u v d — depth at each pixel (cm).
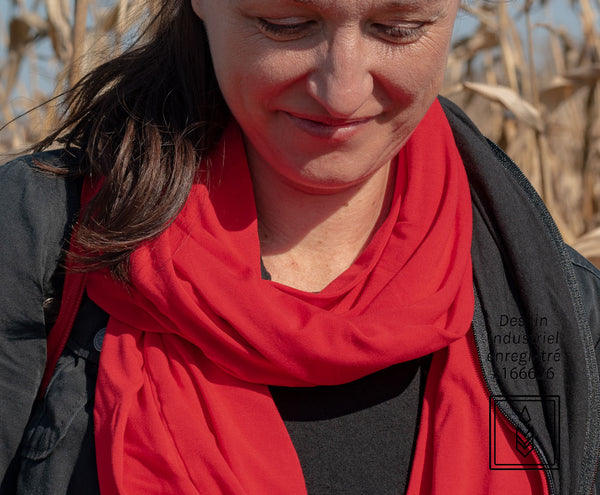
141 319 106
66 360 107
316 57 90
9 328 103
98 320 108
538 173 245
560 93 284
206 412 103
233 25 92
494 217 117
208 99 112
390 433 105
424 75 94
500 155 126
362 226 115
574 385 112
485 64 298
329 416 105
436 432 105
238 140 115
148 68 116
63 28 226
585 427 111
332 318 103
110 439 98
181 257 105
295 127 96
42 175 109
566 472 108
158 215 105
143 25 132
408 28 90
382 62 92
